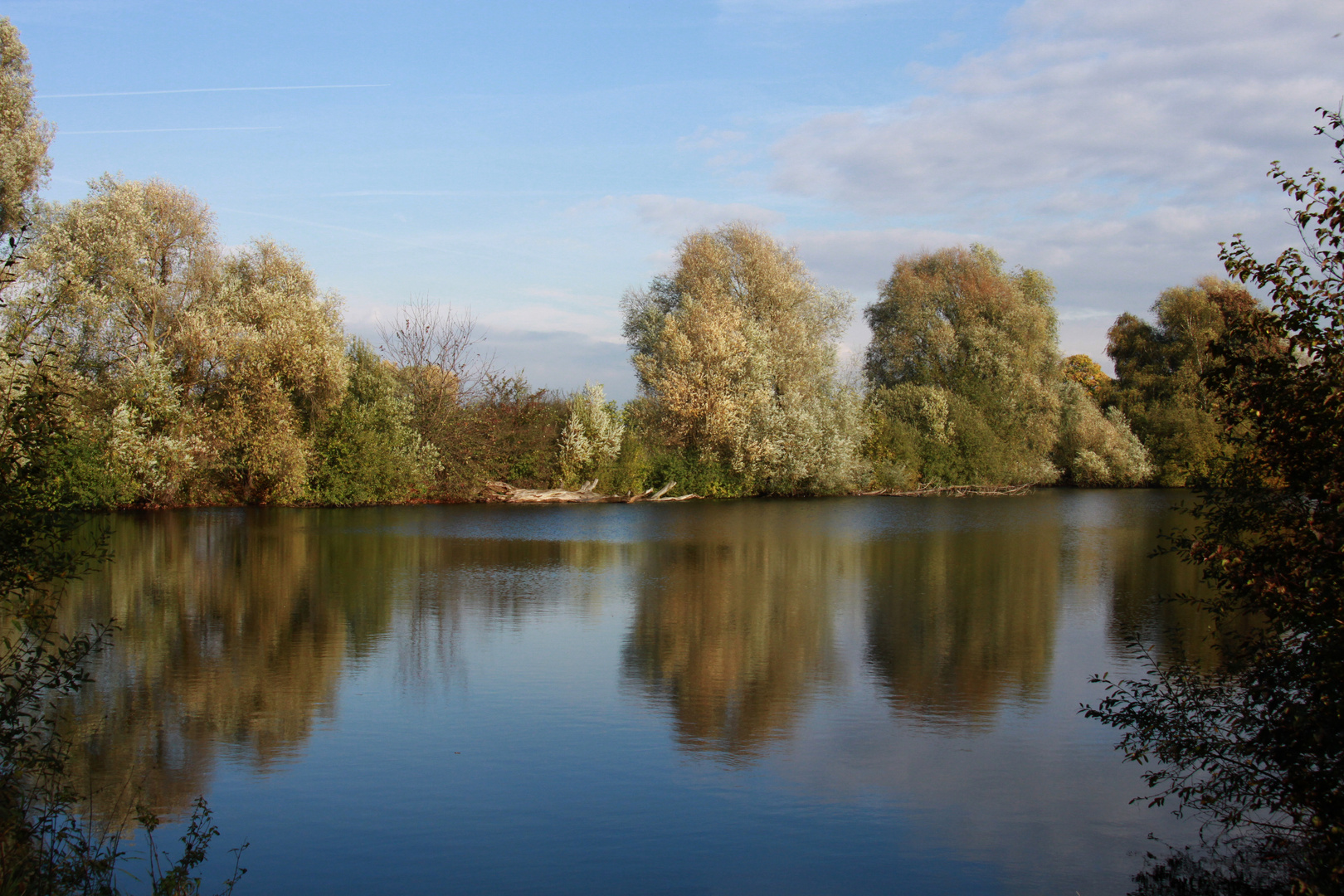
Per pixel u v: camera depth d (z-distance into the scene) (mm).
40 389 6227
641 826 6480
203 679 10117
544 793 7043
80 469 27172
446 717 8875
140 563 19375
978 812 6750
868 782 7305
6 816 5414
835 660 11289
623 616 14047
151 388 29688
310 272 36500
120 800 6824
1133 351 61500
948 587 17406
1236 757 6066
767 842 6254
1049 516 35500
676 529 29000
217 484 33969
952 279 54406
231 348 31219
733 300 44406
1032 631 13062
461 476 39375
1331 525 5172
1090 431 55656
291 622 13234
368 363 38469
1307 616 5211
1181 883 5699
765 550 23562
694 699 9578
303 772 7418
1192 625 13523
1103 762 7773
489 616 13906
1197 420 53406
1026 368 52688
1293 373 5539
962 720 8898
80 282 24812
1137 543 25438
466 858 5992
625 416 45406
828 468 43406
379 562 20078
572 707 9250
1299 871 5723
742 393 41812
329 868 5840
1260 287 5742
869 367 56625
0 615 12375
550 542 24906
